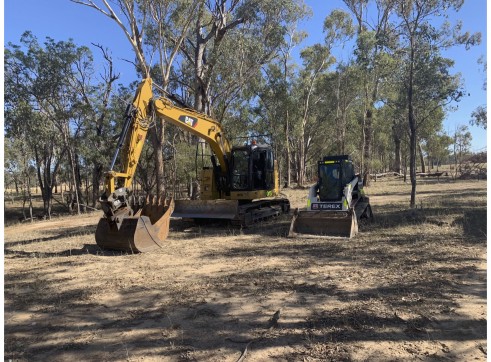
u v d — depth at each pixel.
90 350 4.24
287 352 4.03
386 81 15.62
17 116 22.03
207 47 27.44
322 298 5.56
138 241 9.05
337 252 8.35
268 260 7.94
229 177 13.63
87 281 6.86
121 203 9.23
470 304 5.09
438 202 16.56
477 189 24.11
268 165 14.28
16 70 22.94
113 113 26.59
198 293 5.99
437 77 13.33
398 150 52.22
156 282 6.66
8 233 15.46
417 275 6.41
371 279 6.34
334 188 11.54
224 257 8.37
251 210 13.28
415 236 9.58
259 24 25.28
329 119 40.47
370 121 31.86
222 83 27.00
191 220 14.02
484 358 3.77
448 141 57.16
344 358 3.86
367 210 12.61
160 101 10.84
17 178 25.72
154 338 4.48
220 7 24.45
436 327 4.47
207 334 4.54
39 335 4.66
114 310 5.43
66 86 24.78
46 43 23.25
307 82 37.59
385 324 4.59
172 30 22.09
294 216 10.77
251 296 5.77
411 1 13.23
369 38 14.26
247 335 4.46
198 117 12.39
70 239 11.66
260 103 36.44
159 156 22.67
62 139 25.23
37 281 6.94
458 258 7.35
